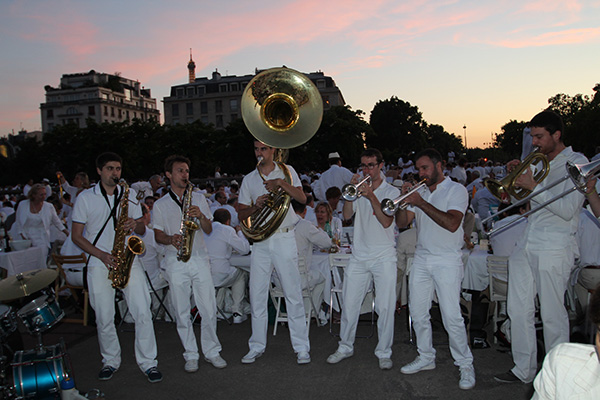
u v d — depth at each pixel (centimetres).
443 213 341
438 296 363
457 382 367
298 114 378
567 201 314
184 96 7706
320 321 529
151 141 3422
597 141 3772
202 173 3466
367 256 392
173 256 396
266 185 374
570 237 332
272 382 379
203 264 402
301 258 469
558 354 138
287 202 384
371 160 379
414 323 383
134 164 3388
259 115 381
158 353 453
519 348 352
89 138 3459
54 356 325
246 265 532
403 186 356
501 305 452
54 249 738
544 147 323
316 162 3675
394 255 394
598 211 306
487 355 421
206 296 402
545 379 140
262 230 391
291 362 418
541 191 311
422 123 7044
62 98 9288
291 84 376
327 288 511
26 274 345
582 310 419
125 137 3466
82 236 379
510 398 338
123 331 522
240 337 491
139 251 368
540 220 338
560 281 330
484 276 456
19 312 334
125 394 366
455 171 1577
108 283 387
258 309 417
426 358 384
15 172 3638
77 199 382
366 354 431
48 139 3606
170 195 402
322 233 499
